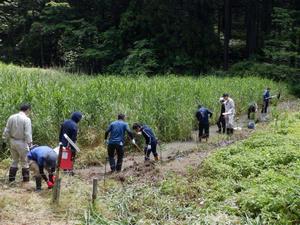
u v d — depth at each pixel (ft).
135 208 27.84
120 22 144.56
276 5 165.68
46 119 45.03
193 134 60.29
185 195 30.30
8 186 32.07
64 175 35.99
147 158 42.78
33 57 150.82
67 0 152.87
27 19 151.74
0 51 149.18
